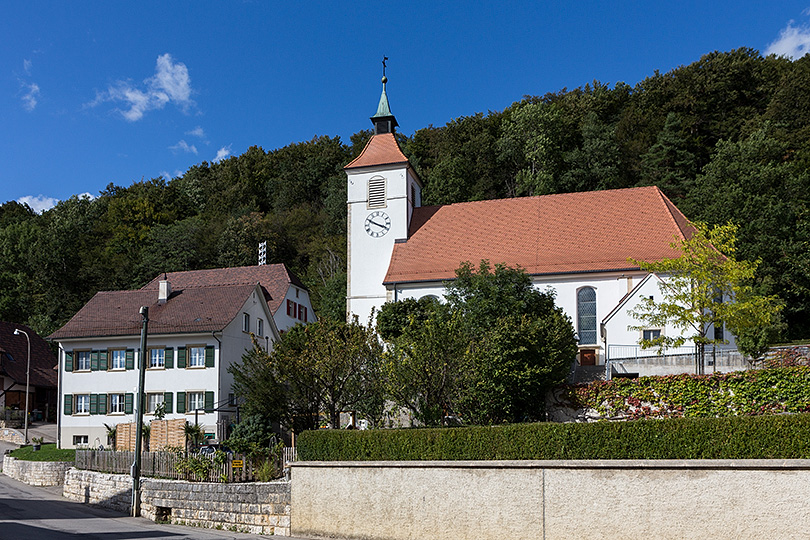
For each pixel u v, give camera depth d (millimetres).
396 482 20672
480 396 25375
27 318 76875
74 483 32594
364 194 45219
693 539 15781
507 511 18516
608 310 38188
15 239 88062
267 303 50375
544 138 74188
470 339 26922
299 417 31219
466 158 82000
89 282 81750
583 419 26953
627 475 16812
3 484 37406
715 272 29891
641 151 71500
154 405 42438
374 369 29547
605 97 86062
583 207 42875
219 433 39125
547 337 27516
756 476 15281
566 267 39188
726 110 74500
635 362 31250
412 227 45188
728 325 29438
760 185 52375
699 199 55000
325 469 22312
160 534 22422
